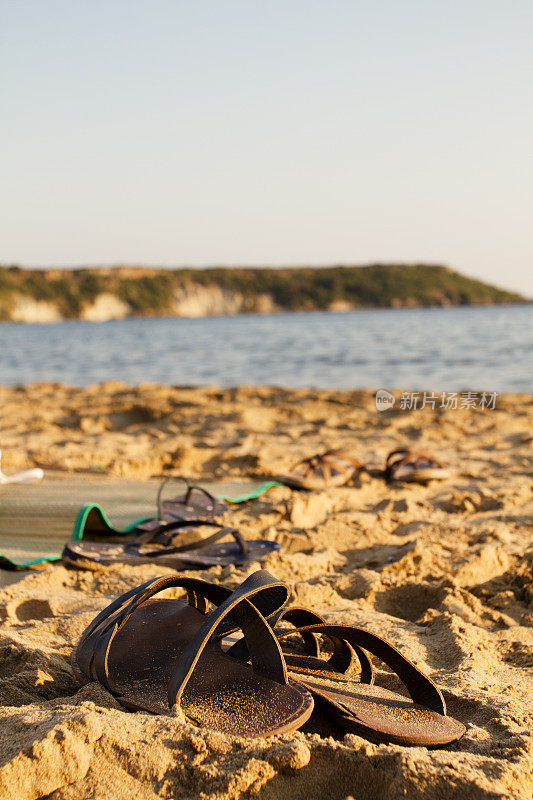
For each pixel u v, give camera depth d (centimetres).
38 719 177
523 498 515
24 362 2508
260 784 164
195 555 377
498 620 308
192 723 182
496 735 199
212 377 1873
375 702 205
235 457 650
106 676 203
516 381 1599
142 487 513
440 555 384
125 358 2572
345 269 16450
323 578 351
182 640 222
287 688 195
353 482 566
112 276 15212
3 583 343
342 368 1967
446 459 666
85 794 158
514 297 16275
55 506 455
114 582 339
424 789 163
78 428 864
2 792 154
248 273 16250
